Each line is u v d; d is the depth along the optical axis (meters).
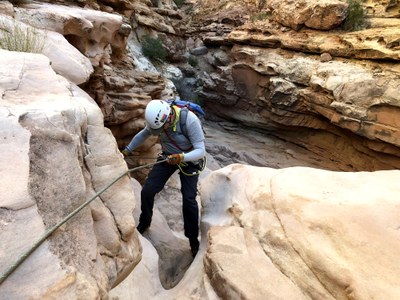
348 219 2.00
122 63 8.78
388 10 10.86
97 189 2.06
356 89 9.16
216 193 3.29
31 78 2.38
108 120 5.33
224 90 14.23
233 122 14.86
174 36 16.70
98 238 1.86
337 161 10.85
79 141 1.99
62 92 2.42
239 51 13.55
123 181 2.24
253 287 1.95
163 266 3.42
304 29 12.02
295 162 11.27
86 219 1.67
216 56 15.61
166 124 3.14
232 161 10.81
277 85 11.62
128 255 2.01
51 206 1.48
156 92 7.72
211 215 3.16
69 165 1.73
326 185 2.46
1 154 1.52
